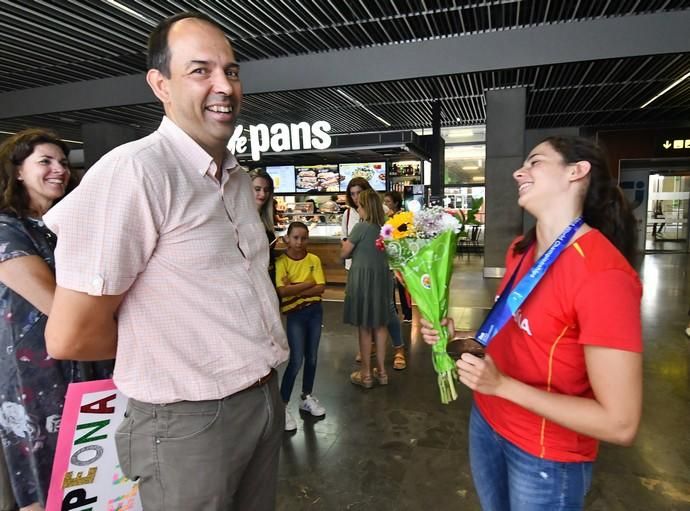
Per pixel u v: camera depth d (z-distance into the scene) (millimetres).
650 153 11008
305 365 2854
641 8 4934
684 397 2955
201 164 967
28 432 1370
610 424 872
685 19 4914
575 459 1027
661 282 6926
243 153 7691
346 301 3223
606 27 5145
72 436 1173
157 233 893
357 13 4961
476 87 7621
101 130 9547
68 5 4441
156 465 945
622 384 864
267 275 1133
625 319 870
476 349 1039
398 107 9250
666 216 11039
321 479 2184
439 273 1134
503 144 7398
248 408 1008
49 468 1406
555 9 4969
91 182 836
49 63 6270
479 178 13875
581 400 921
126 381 934
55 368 1390
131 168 850
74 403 1163
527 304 1040
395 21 5223
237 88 1021
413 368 3633
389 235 1156
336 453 2410
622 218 1050
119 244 832
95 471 1219
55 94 7395
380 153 7773
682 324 4578
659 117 10469
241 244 1034
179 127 977
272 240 2680
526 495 1063
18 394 1356
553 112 9906
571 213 1053
